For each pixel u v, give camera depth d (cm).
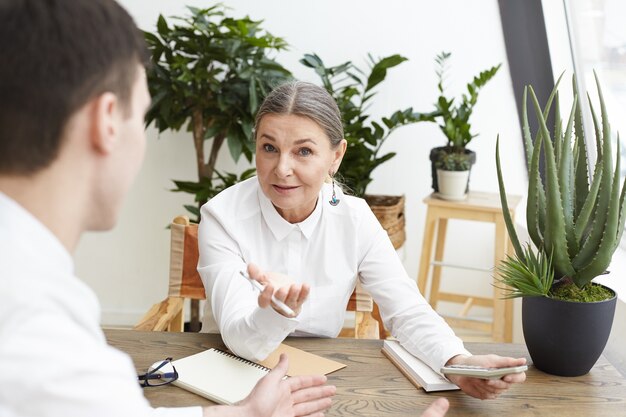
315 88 146
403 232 291
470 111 279
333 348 145
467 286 327
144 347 140
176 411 98
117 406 65
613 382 134
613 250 134
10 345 59
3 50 63
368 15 303
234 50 262
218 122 276
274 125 142
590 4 282
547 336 133
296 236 162
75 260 322
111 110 68
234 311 139
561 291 136
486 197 290
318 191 149
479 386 124
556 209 133
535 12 296
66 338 62
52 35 64
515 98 308
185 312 322
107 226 75
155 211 319
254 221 163
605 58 279
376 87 311
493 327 285
